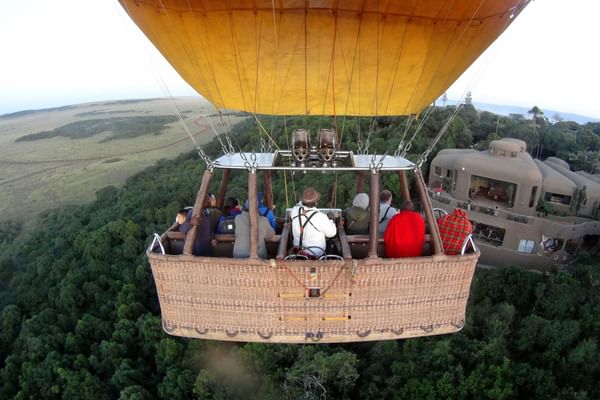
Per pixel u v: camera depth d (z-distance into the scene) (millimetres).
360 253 5379
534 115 50188
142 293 35438
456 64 5504
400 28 4922
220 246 5457
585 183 29125
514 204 29266
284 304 4719
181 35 5160
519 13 5145
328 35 4965
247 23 4875
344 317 4793
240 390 22688
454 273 4754
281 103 5734
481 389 19453
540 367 20500
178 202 50938
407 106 5793
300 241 4992
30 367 28062
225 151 5734
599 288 22922
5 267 51094
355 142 38000
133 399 23016
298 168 4828
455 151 34281
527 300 24500
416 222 4906
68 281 38656
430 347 22078
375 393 20641
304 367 21781
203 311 4836
